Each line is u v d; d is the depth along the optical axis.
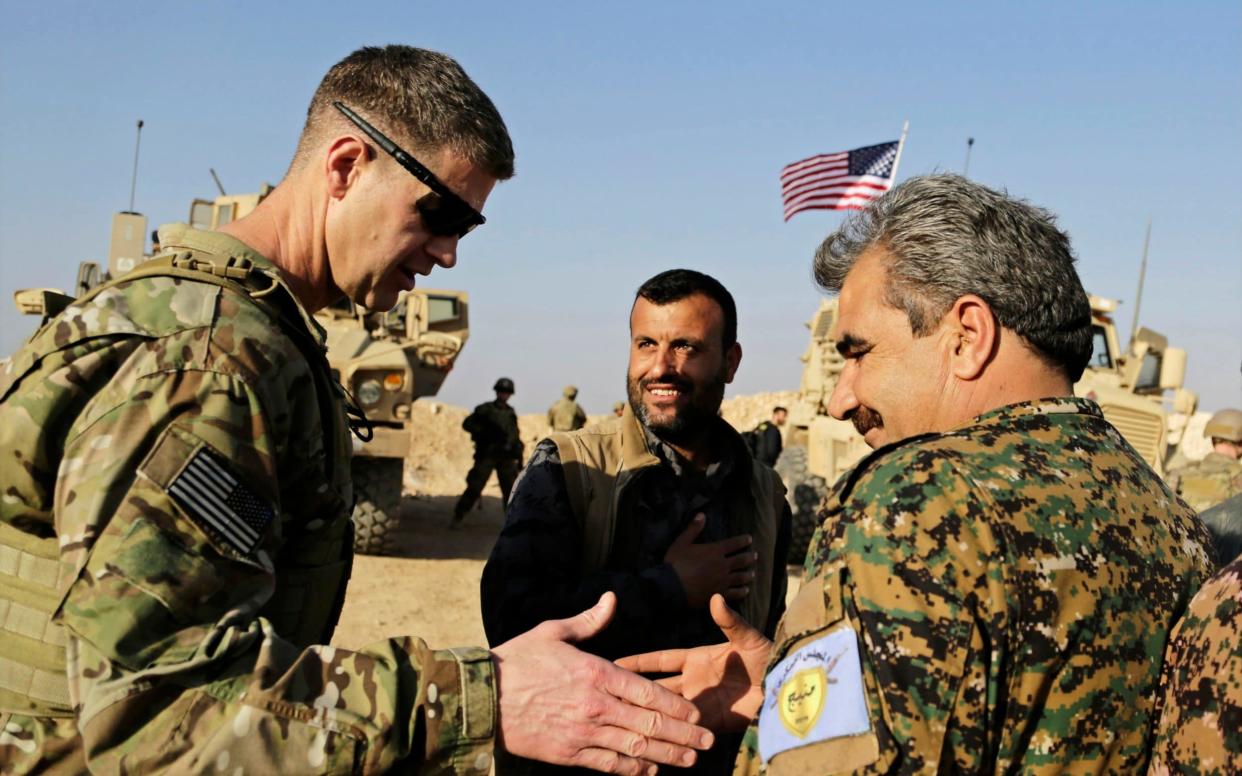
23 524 1.64
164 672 1.48
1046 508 1.47
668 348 2.67
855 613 1.43
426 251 1.99
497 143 1.96
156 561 1.51
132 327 1.63
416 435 23.14
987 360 1.64
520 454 12.66
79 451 1.57
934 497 1.45
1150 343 11.51
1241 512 2.90
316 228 1.95
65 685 1.62
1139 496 1.58
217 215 10.83
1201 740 1.31
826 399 11.80
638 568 2.61
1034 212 1.72
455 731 1.57
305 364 1.80
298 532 1.87
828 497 1.63
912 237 1.68
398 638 1.63
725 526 2.75
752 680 2.11
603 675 1.65
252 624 1.59
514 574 2.51
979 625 1.39
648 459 2.66
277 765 1.48
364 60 1.94
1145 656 1.46
